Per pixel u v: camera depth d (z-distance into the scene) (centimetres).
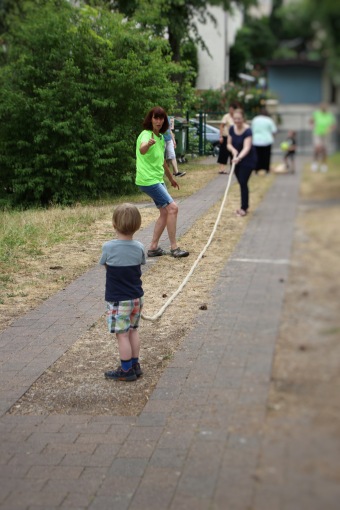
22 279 675
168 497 268
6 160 1236
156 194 693
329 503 121
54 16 1265
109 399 397
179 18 1248
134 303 420
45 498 283
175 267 662
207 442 307
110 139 1225
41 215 1031
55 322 543
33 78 1246
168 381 391
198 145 1259
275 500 131
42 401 398
